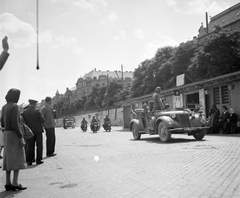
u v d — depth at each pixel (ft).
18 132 14.47
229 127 45.88
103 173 17.65
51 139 28.81
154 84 124.67
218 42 86.12
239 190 11.91
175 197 11.52
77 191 13.51
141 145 34.53
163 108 40.50
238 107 49.44
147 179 15.16
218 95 55.11
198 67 88.02
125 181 15.02
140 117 43.73
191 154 23.82
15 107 14.62
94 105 251.80
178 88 64.49
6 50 11.82
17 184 14.58
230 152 23.49
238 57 86.69
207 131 50.03
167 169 17.62
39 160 23.90
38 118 24.17
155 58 134.51
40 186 15.10
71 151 31.78
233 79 49.78
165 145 32.81
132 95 144.05
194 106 63.93
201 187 12.80
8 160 14.42
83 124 92.99
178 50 106.22
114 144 38.01
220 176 14.75
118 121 153.17
